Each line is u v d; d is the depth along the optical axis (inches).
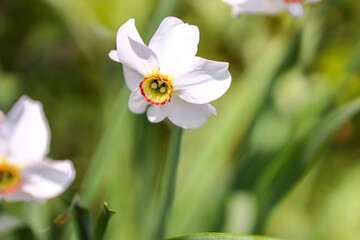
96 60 32.7
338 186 35.8
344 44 35.7
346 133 36.4
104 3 34.3
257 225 25.7
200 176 26.6
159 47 18.7
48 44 38.7
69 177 18.3
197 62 18.6
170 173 20.6
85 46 32.6
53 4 32.4
